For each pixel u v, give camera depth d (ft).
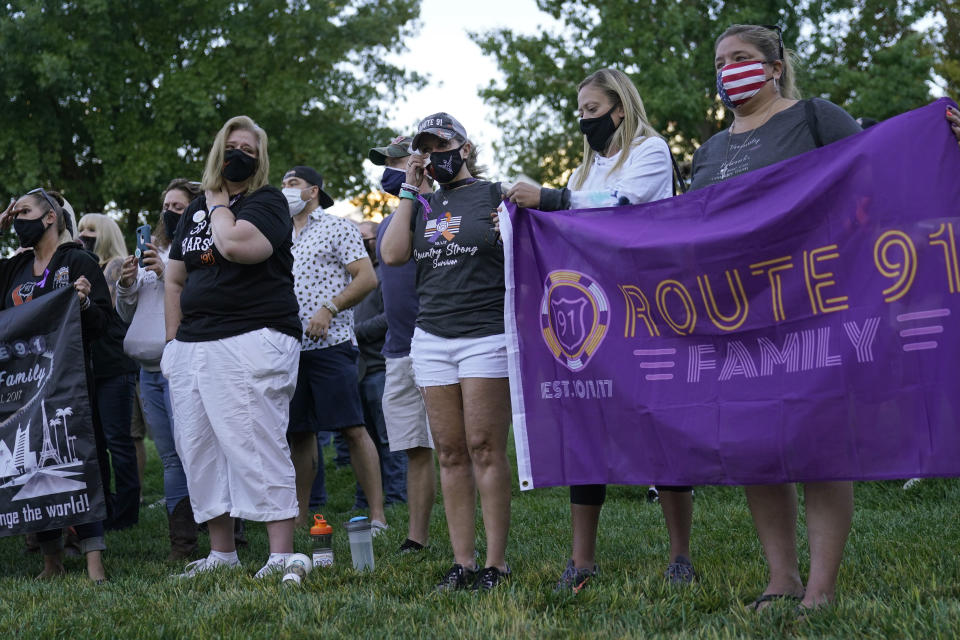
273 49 62.85
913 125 10.62
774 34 12.25
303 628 11.27
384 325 23.15
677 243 12.00
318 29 63.31
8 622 12.25
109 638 11.42
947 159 10.40
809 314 11.10
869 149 10.83
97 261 17.24
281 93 60.34
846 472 10.72
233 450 15.21
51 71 55.21
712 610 11.57
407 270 17.84
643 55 60.03
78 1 57.93
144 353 19.70
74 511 15.62
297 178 19.99
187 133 61.05
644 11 63.93
